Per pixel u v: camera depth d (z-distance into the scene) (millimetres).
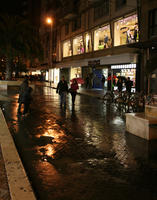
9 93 22875
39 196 3654
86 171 4676
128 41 24438
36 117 10484
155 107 7316
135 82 22938
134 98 13891
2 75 35750
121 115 11867
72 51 40594
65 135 7480
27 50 26609
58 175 4457
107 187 3998
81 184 4094
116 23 26516
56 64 45281
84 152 5844
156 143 6734
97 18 31078
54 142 6668
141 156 5629
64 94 13656
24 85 10805
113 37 27078
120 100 14047
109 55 26406
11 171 4195
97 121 10031
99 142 6766
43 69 59000
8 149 5406
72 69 40938
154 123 7078
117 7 26156
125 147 6324
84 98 20656
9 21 25578
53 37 51344
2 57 32000
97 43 31484
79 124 9266
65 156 5531
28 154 5625
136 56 22031
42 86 39406
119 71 26062
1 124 8047
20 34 25984
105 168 4848
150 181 4273
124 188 3973
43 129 8211
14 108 12984
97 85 32656
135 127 7652
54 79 51438
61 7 43844
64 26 44281
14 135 7332
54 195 3689
